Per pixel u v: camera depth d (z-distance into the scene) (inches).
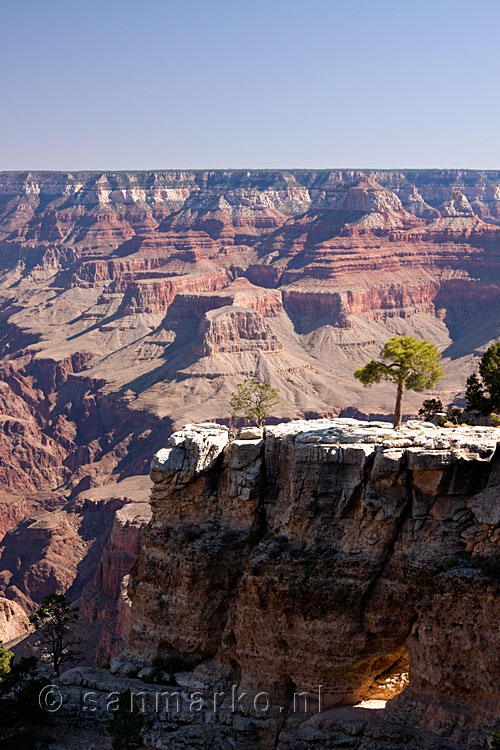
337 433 2684.5
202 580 2751.0
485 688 2306.8
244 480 2741.1
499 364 3216.0
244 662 2632.9
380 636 2502.5
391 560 2486.5
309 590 2527.1
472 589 2319.1
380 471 2472.9
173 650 2824.8
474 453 2415.1
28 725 2689.5
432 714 2365.9
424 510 2463.1
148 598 2849.4
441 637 2358.5
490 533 2346.2
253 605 2596.0
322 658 2529.5
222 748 2504.9
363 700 2583.7
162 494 2837.1
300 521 2603.3
